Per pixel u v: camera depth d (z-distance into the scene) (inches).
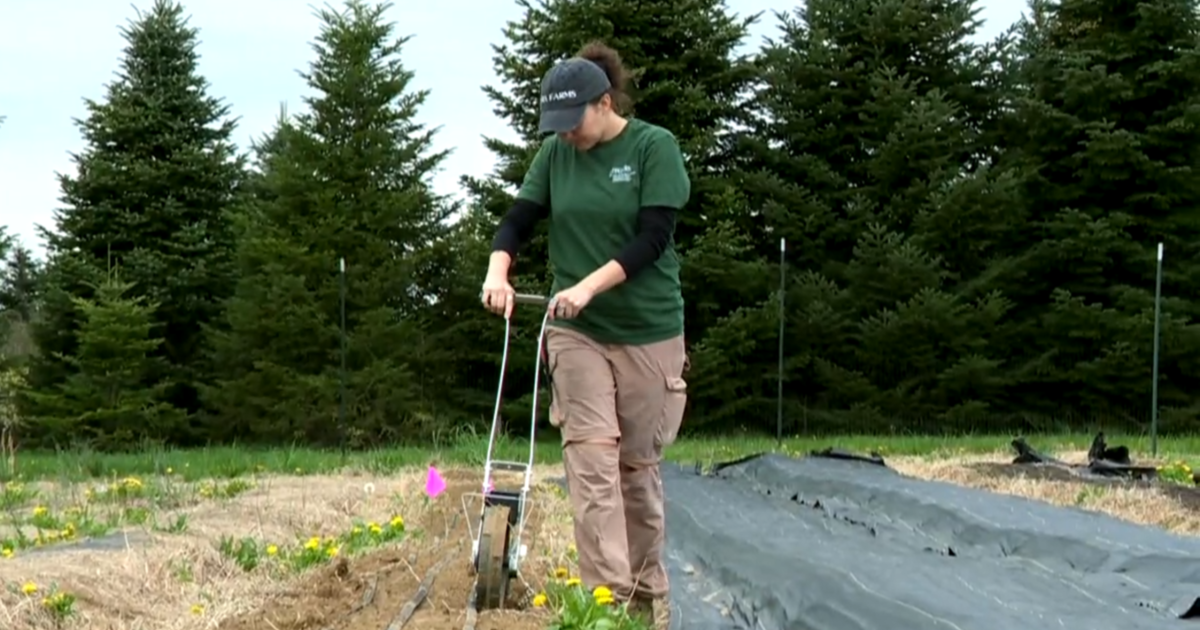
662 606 177.6
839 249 783.1
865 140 776.9
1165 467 380.5
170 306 836.0
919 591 179.6
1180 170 729.6
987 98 805.9
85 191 850.8
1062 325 737.0
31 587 163.9
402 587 185.5
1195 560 198.8
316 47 794.2
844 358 761.0
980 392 740.7
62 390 784.9
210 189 867.4
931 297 719.1
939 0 797.9
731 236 743.1
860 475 335.3
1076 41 785.6
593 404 140.9
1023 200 766.5
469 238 757.3
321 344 735.7
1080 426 743.7
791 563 200.2
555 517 275.6
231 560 215.2
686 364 150.5
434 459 458.3
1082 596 184.4
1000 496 284.7
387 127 797.2
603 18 741.3
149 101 857.5
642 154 142.4
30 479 388.2
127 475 398.6
